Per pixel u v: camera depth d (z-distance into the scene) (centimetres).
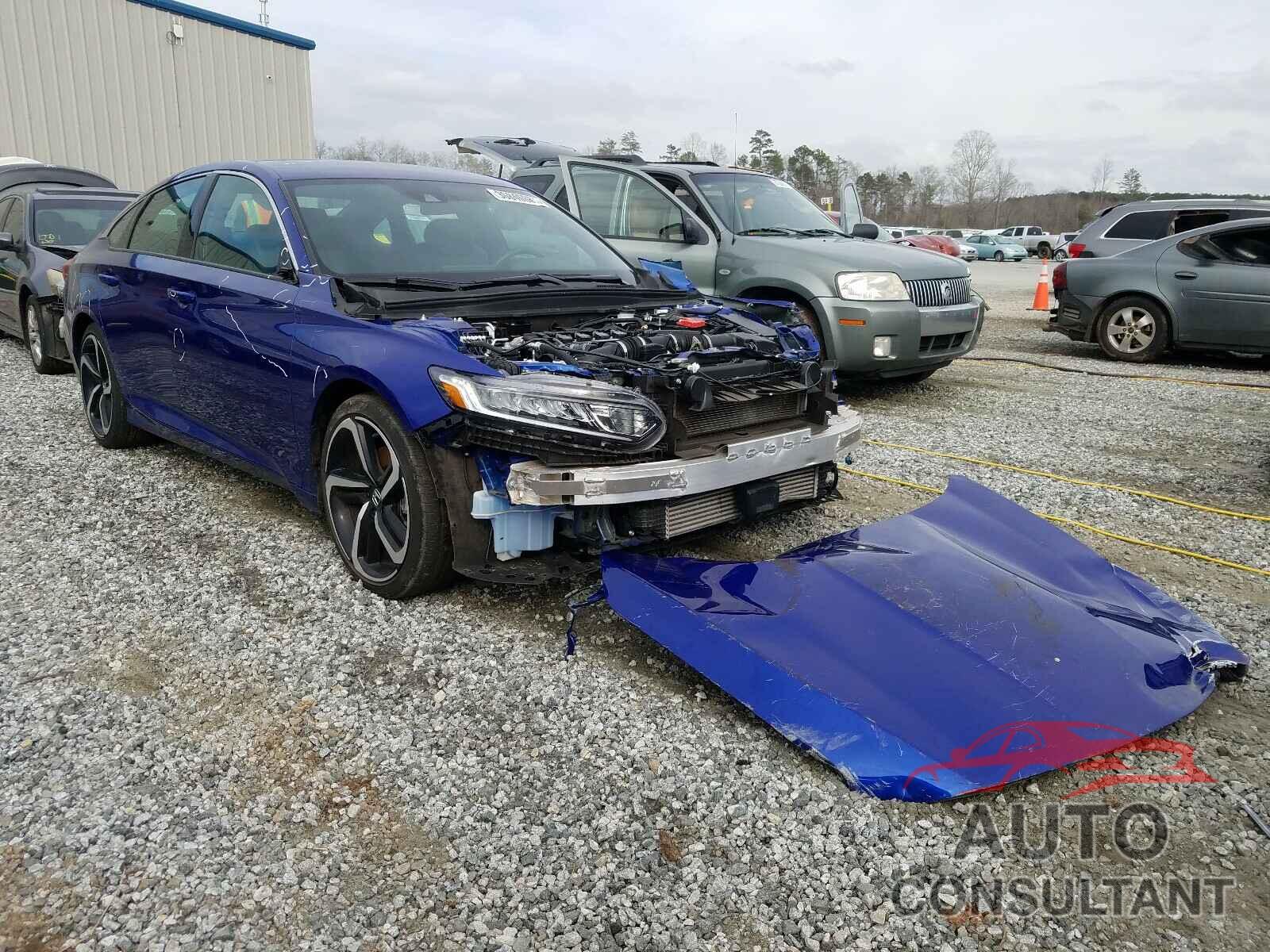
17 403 629
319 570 351
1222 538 414
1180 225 977
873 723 230
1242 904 193
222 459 419
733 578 293
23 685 267
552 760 238
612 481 281
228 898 190
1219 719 262
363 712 257
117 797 220
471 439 286
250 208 398
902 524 343
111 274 477
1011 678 251
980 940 183
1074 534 417
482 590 333
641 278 436
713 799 223
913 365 662
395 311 331
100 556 361
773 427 339
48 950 175
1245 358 955
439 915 187
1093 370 867
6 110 1346
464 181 447
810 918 188
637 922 186
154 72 1508
